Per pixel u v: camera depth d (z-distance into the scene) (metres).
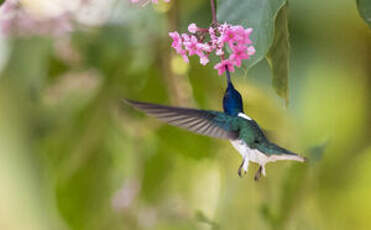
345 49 10.67
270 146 6.28
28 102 10.50
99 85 10.02
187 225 10.35
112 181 10.53
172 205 10.45
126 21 9.05
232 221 9.27
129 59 9.64
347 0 10.18
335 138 11.20
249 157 6.30
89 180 10.52
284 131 9.80
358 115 11.38
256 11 5.82
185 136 10.26
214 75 9.57
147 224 10.32
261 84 9.27
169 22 9.04
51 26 8.88
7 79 10.16
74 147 10.46
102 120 10.27
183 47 6.67
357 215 11.21
